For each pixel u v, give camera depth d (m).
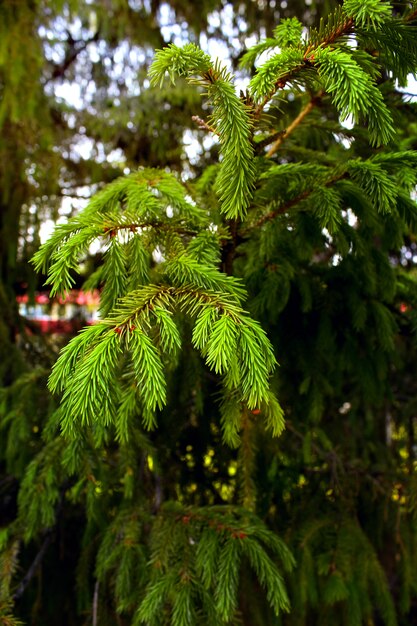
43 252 0.65
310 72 0.62
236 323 0.57
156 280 0.71
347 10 0.58
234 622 0.82
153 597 0.75
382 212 0.74
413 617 1.44
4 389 1.10
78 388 0.54
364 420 1.61
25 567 1.21
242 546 0.79
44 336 1.81
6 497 1.37
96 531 1.09
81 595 1.02
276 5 1.67
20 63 1.47
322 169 0.76
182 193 0.79
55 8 1.61
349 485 1.13
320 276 0.97
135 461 0.95
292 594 0.96
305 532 1.00
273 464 1.06
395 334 0.94
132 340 0.57
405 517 1.10
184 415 1.09
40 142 1.68
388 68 0.66
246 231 0.77
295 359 1.00
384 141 0.60
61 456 0.93
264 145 0.70
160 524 0.86
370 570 0.95
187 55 0.58
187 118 1.69
